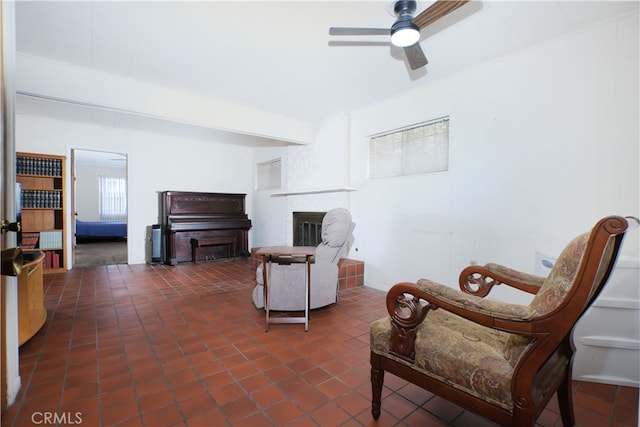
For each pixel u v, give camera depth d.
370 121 3.95
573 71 2.32
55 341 2.25
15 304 1.60
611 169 2.17
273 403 1.57
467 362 1.17
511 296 2.64
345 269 3.81
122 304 3.10
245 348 2.18
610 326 1.75
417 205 3.42
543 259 1.98
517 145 2.63
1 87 1.35
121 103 3.09
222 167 6.17
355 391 1.69
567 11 2.07
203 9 2.04
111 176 9.45
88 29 2.26
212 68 2.91
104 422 1.42
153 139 5.40
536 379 1.05
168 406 1.54
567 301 0.99
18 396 1.60
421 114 3.37
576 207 2.32
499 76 2.74
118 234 8.23
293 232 5.18
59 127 4.55
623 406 1.56
